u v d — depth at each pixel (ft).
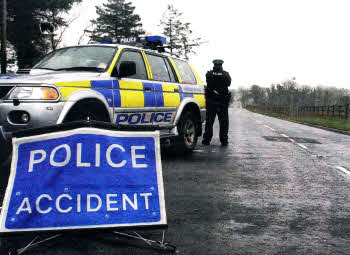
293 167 26.30
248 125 81.51
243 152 33.37
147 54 25.59
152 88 24.67
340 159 31.07
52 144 11.11
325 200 17.40
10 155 17.69
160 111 25.31
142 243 11.55
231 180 21.31
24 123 17.33
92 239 11.71
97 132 11.33
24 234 10.19
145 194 11.13
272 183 20.79
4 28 67.31
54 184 10.77
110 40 28.09
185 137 29.78
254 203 16.57
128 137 11.53
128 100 22.16
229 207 15.88
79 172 10.96
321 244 11.98
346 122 92.32
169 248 11.23
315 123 96.02
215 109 37.86
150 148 11.60
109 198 10.87
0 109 17.22
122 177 11.14
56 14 99.76
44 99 17.63
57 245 11.22
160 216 10.99
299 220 14.37
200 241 11.96
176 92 27.40
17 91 17.53
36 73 20.77
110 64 21.90
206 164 26.37
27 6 96.43
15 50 104.12
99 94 20.15
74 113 19.07
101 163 11.15
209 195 17.83
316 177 22.88
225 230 13.05
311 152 35.17
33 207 10.48
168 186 19.57
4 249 10.98
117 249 11.05
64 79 18.75
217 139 44.57
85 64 21.91
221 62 37.37
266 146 38.91
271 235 12.68
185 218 14.29
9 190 10.62
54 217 10.45
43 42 104.37
